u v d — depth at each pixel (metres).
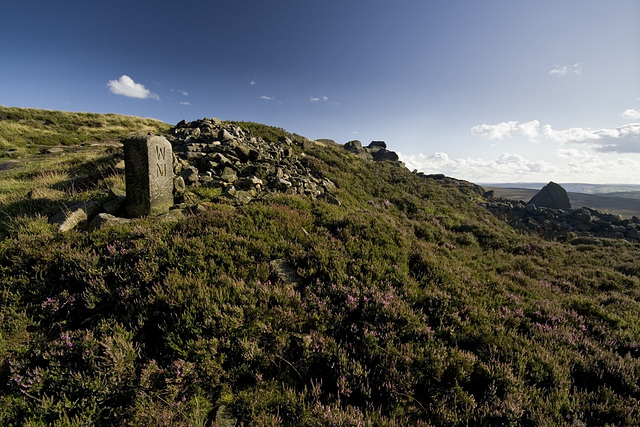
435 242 13.14
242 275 5.36
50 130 29.02
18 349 3.69
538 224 26.53
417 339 4.57
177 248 5.73
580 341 5.22
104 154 17.19
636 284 10.17
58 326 4.28
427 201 21.61
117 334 3.84
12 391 3.22
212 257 5.71
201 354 3.68
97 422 2.99
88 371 3.40
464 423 3.35
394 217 15.73
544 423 3.25
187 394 3.34
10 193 10.64
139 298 4.56
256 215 8.02
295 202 10.20
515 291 7.70
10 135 24.88
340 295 5.27
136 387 3.29
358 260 6.61
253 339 4.06
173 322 4.10
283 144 21.12
